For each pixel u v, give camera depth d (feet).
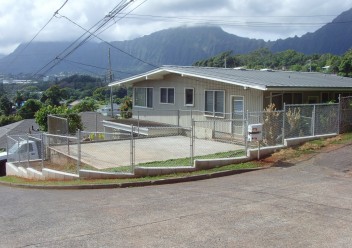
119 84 82.28
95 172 37.35
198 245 17.58
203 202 25.67
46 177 42.98
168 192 29.99
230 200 25.89
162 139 61.16
